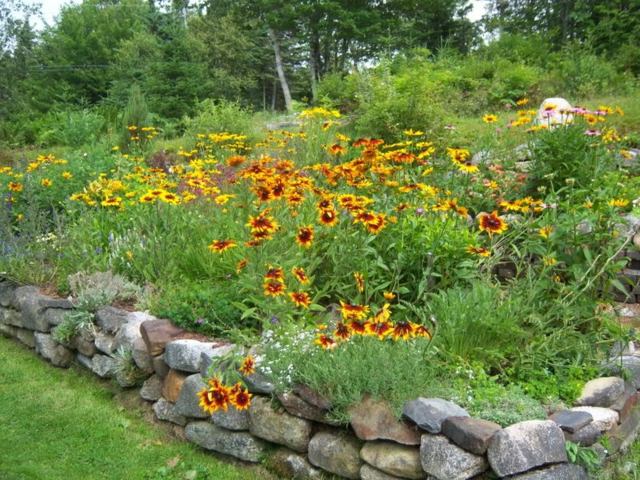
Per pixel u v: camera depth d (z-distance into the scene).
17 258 5.55
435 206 4.17
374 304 3.80
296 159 7.52
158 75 19.30
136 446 3.59
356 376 3.01
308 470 3.15
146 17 29.06
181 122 16.80
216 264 4.50
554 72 13.71
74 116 16.94
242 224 4.56
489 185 5.51
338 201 4.03
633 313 4.50
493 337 3.41
